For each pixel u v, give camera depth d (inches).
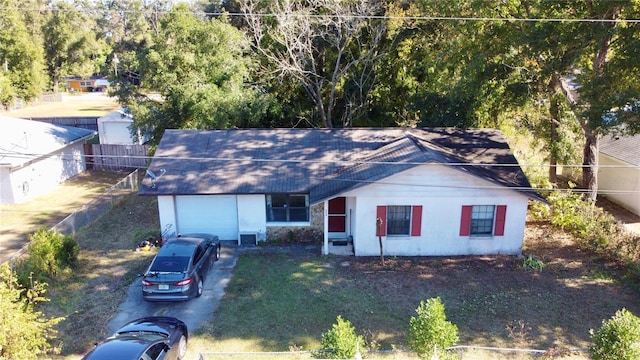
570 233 749.9
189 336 470.6
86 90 3385.8
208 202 711.7
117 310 522.6
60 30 2733.8
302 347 452.8
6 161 884.6
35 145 991.0
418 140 727.7
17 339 372.2
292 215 718.5
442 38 1042.1
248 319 503.2
